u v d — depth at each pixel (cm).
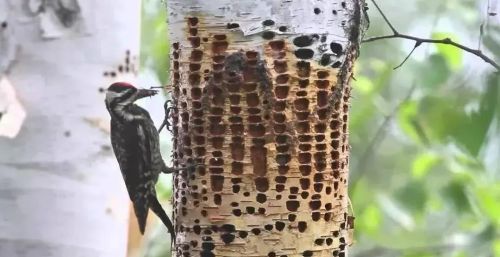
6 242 172
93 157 173
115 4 174
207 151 174
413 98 263
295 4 171
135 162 177
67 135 172
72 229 172
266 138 172
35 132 172
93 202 173
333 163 175
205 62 173
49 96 172
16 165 171
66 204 172
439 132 248
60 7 172
